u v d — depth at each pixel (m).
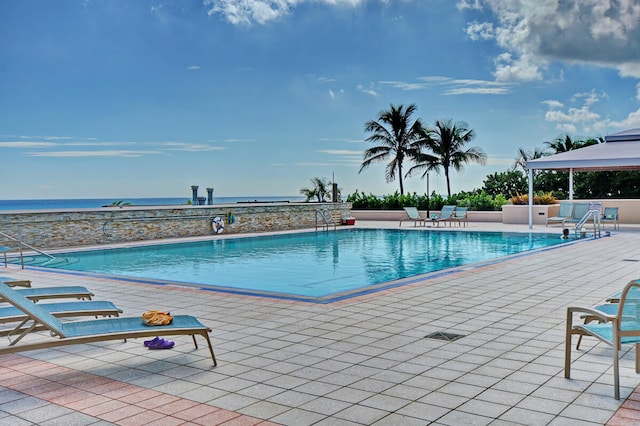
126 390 3.96
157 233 16.92
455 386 3.91
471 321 5.83
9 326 5.95
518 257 11.23
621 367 4.27
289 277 10.35
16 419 3.48
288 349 4.89
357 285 9.47
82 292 6.48
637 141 20.50
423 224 22.19
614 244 13.69
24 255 13.53
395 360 4.53
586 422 3.28
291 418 3.42
